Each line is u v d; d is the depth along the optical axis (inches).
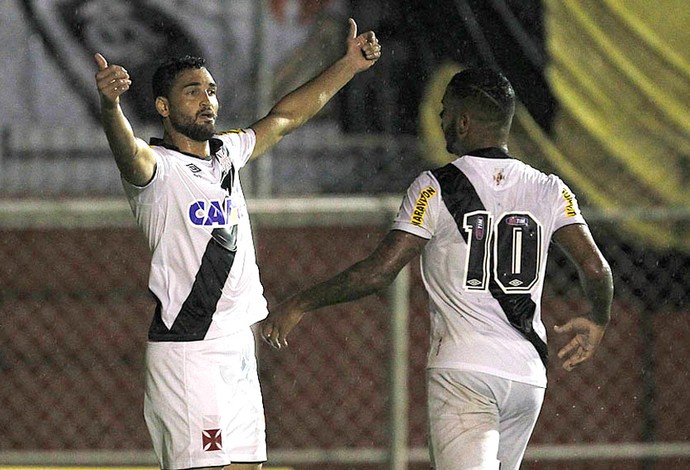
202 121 648.4
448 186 613.9
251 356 672.4
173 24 1210.0
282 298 1167.0
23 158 1196.5
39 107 1206.3
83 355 1181.7
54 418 1165.1
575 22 1116.5
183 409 648.4
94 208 902.4
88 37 1213.1
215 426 650.2
